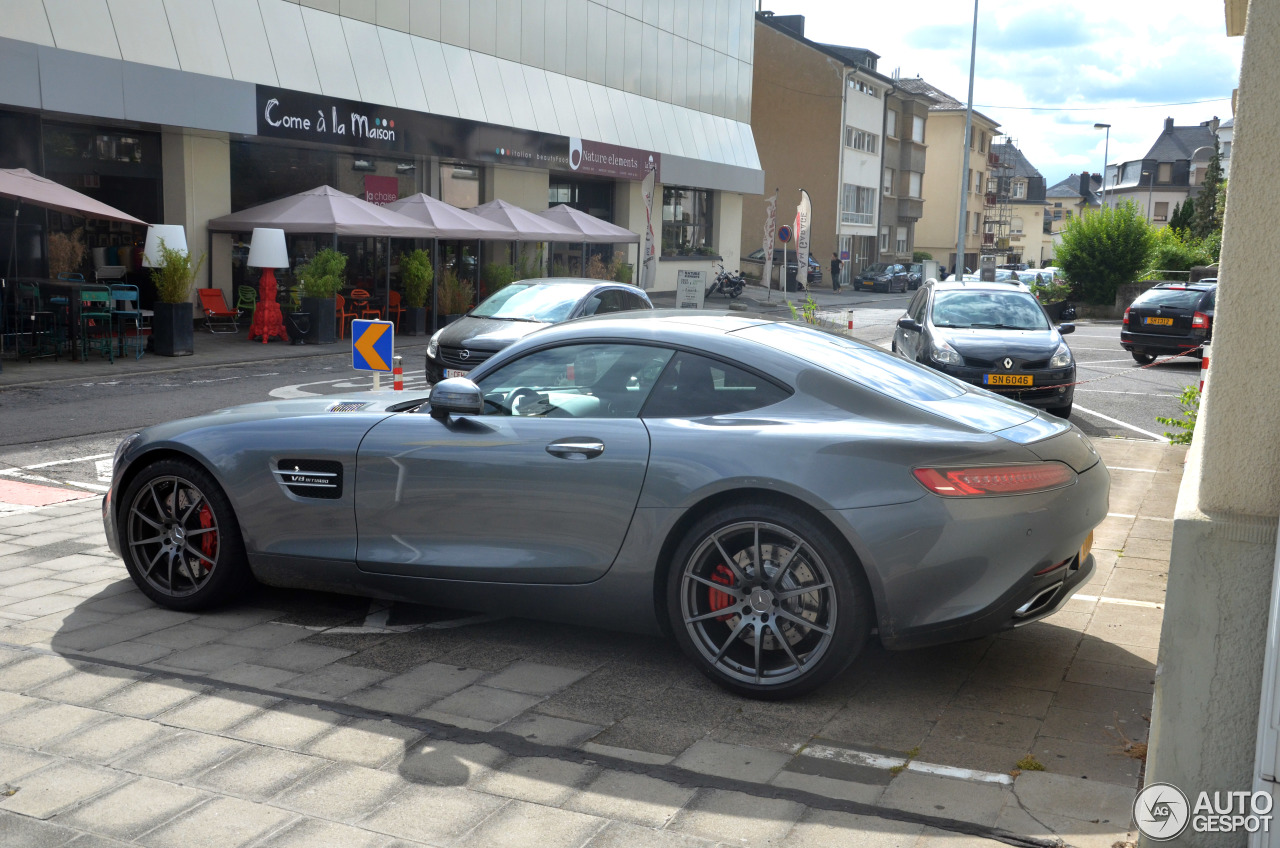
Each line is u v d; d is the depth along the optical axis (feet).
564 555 13.44
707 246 127.54
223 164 65.62
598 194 106.83
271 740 11.30
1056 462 12.48
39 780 10.37
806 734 11.64
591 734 11.58
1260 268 8.11
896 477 11.90
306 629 15.06
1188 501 8.67
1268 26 7.91
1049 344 37.11
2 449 30.53
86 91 54.65
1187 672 8.42
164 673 13.23
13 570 18.08
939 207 241.35
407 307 72.08
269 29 65.72
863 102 182.09
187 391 42.80
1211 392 8.41
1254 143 8.05
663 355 13.71
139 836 9.34
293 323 62.13
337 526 14.76
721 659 12.76
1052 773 10.66
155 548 16.08
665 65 111.86
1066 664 13.75
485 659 13.91
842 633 12.09
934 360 37.01
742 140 127.95
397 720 11.87
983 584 11.83
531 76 90.27
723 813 9.80
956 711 12.28
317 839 9.32
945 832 9.46
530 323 37.93
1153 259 118.11
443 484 14.03
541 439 13.61
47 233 56.44
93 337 52.26
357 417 15.06
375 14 74.54
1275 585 7.82
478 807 9.89
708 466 12.59
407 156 80.18
